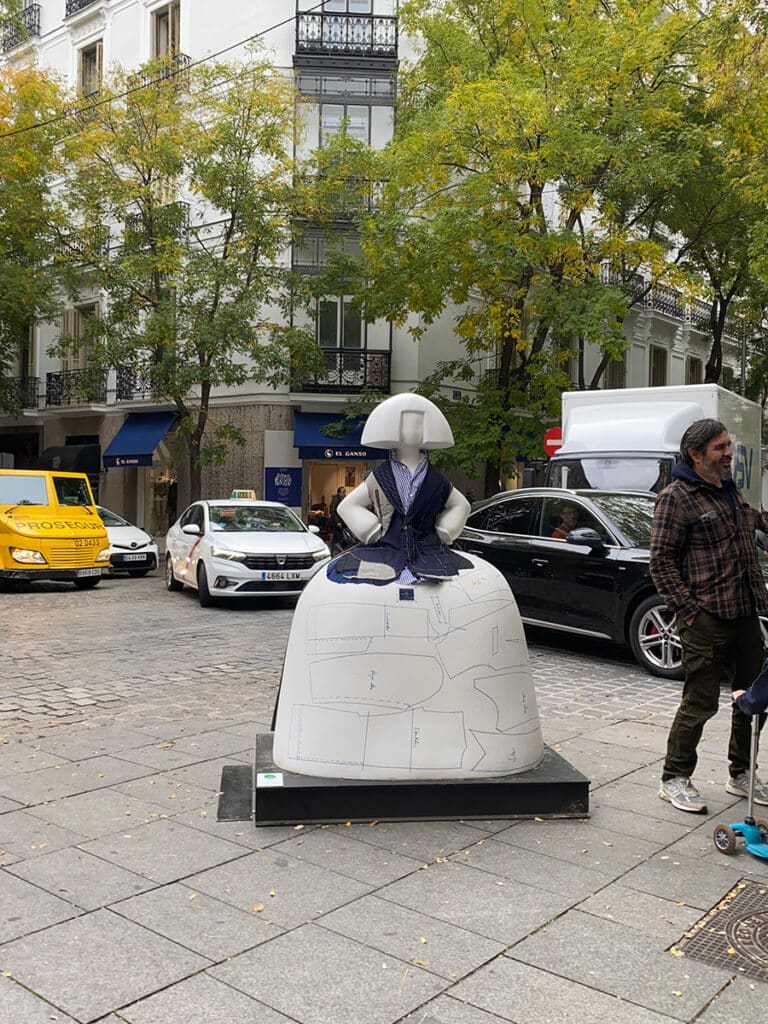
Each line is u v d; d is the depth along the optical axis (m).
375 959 2.86
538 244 15.41
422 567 4.25
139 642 9.48
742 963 2.86
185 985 2.70
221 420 23.66
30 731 5.74
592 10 16.19
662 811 4.26
